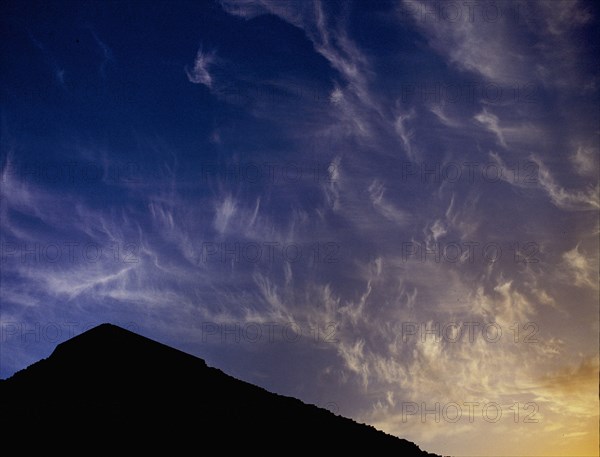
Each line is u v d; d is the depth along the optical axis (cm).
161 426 3422
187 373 4228
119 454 3027
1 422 3123
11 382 3753
